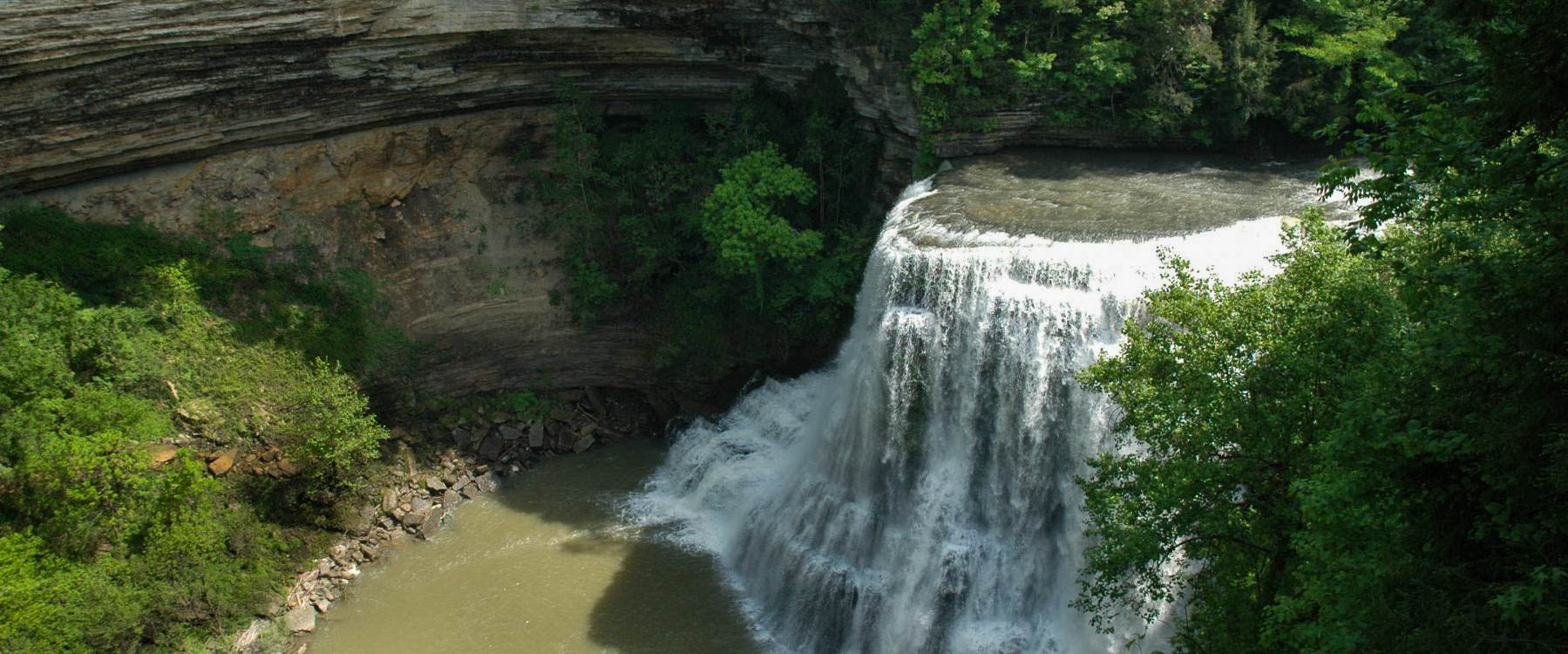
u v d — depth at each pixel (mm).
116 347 38906
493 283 49312
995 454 35938
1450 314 17188
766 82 50000
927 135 45844
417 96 46469
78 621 33000
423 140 48312
